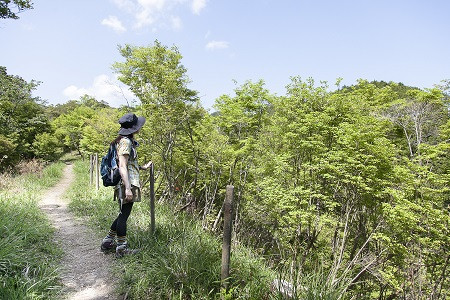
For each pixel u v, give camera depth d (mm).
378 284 10672
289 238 11602
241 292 3199
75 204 7105
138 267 3484
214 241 4742
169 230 4656
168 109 11320
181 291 3016
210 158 13523
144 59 11383
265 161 12992
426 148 10266
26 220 4793
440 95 12578
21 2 15219
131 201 3668
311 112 11344
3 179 9703
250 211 13094
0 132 29000
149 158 12609
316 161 10961
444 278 9172
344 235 9883
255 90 14547
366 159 9328
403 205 8719
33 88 33906
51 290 2910
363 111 12344
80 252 4027
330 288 3439
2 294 2562
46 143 35188
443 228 8602
